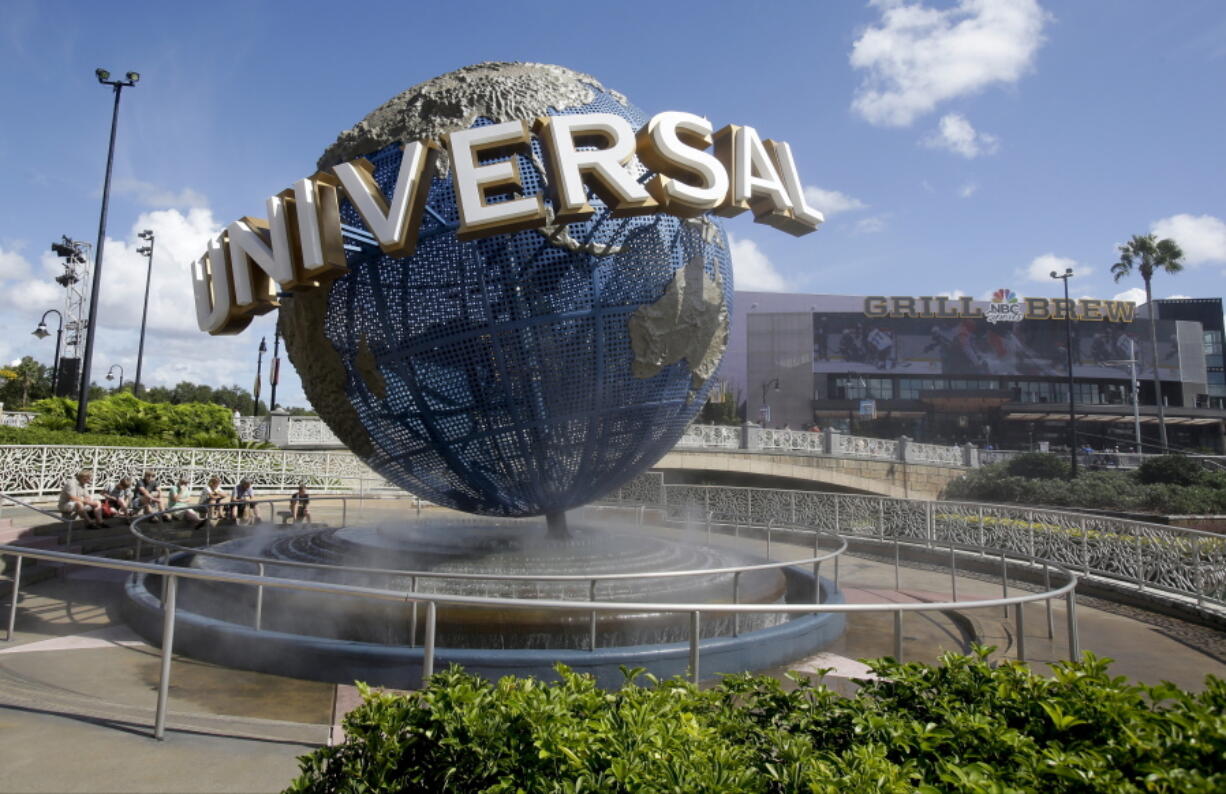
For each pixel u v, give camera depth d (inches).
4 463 644.1
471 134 264.1
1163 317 3270.2
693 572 269.6
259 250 288.7
